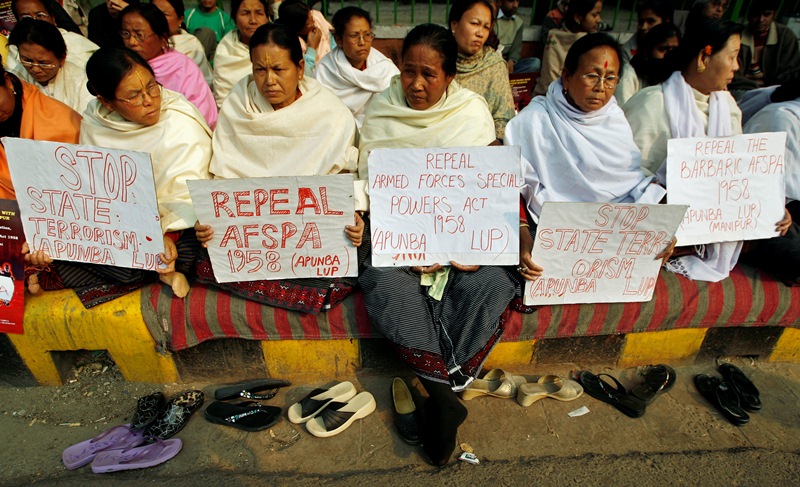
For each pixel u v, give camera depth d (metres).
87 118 2.19
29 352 2.19
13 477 1.91
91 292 2.11
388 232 2.05
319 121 2.26
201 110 3.15
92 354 2.46
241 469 1.96
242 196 1.90
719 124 2.33
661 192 2.22
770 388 2.38
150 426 2.08
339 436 2.09
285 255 2.04
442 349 2.02
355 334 2.21
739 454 2.04
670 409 2.25
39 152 1.89
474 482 1.91
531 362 2.40
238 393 2.24
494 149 1.95
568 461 2.00
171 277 2.09
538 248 2.02
